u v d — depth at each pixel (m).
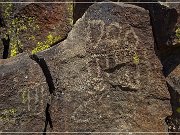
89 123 11.51
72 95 11.61
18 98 11.31
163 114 11.95
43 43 13.75
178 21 12.95
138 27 12.12
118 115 11.63
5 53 13.55
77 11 14.12
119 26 11.98
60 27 13.91
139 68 11.92
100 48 11.82
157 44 13.25
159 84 12.03
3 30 13.80
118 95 11.71
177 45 13.05
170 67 13.02
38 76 11.48
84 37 11.95
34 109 11.34
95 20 12.02
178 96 12.51
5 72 11.34
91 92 11.62
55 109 11.52
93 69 11.73
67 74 11.75
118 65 11.80
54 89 11.68
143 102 11.84
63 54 11.92
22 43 13.69
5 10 13.96
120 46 11.88
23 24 13.84
